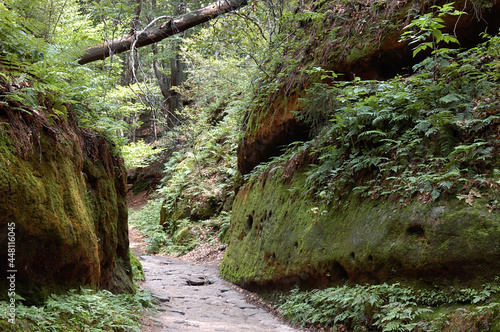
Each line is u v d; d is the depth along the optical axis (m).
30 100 4.16
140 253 15.16
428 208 4.88
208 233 14.42
